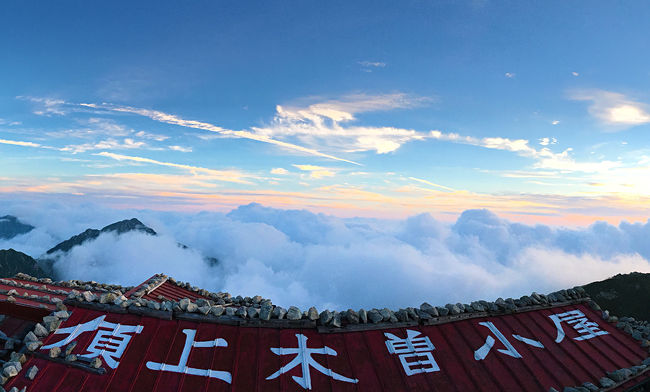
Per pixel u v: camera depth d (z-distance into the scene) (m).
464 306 15.35
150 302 12.78
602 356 14.70
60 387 9.99
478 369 12.77
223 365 11.35
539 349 14.27
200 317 12.68
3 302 13.00
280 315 13.16
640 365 14.44
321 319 13.26
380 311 14.21
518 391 12.15
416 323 14.16
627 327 16.52
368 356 12.46
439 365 12.59
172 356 11.38
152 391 10.32
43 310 12.85
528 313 16.28
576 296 18.16
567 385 12.75
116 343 11.43
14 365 10.17
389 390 11.45
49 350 10.79
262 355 11.84
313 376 11.44
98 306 12.59
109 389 10.13
